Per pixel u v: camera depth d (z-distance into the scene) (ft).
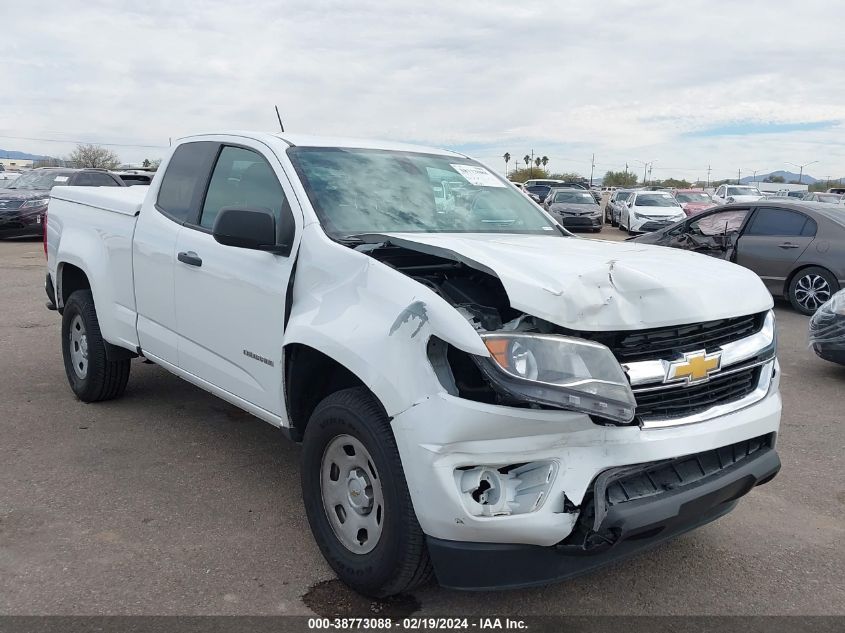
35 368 21.58
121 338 16.43
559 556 8.89
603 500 8.64
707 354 9.73
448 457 8.61
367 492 10.03
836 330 22.61
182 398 19.10
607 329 8.82
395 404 8.98
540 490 8.68
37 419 17.16
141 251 15.35
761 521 13.20
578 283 8.82
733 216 38.52
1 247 54.03
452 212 13.56
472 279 10.23
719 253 38.14
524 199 15.40
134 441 15.97
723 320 9.95
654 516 8.90
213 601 10.05
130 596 10.08
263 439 16.35
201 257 13.46
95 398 18.15
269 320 11.78
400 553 9.24
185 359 14.33
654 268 10.07
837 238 34.47
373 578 9.68
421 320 8.96
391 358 9.12
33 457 14.90
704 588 10.85
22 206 56.70
